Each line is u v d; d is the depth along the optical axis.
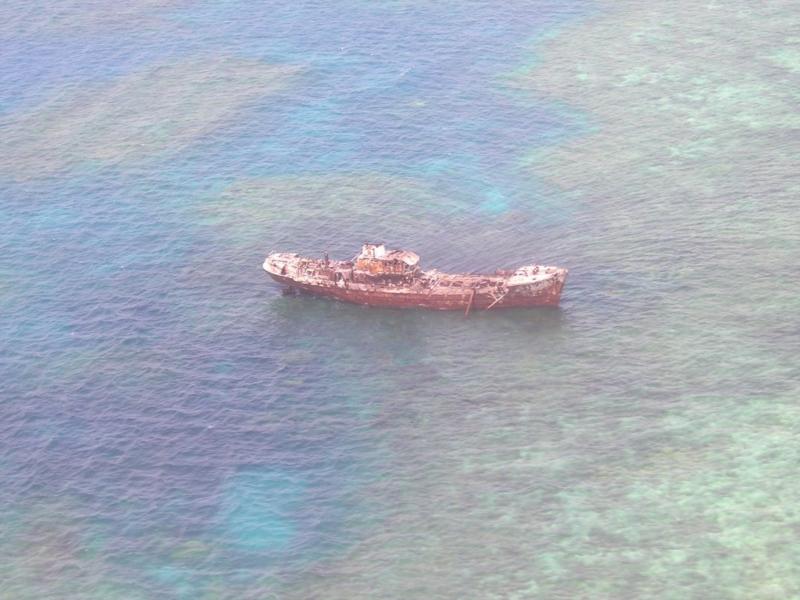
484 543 147.62
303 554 147.75
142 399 174.00
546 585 141.38
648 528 147.75
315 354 181.88
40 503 157.00
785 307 182.12
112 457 163.75
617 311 185.12
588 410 166.75
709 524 147.62
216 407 172.00
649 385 169.88
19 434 168.50
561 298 189.12
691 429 161.88
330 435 166.00
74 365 181.25
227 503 155.75
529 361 177.00
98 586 144.88
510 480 156.25
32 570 147.50
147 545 150.12
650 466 156.62
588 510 150.88
